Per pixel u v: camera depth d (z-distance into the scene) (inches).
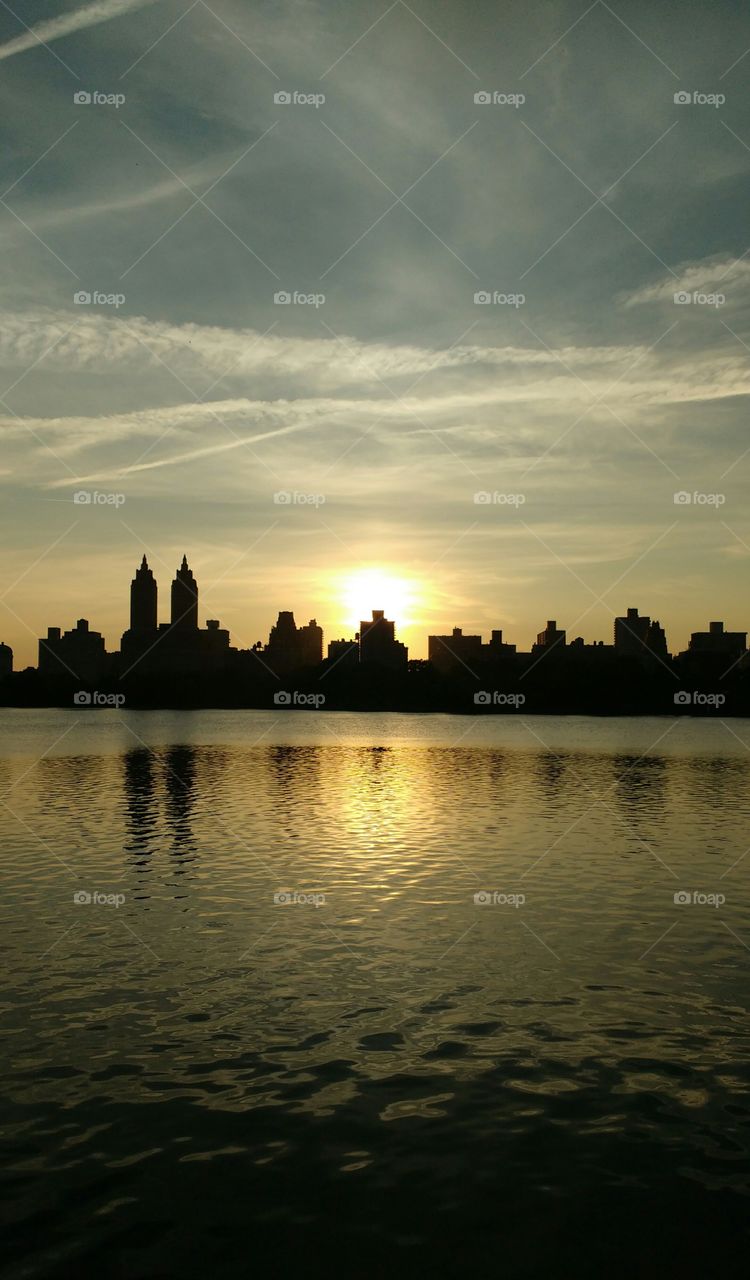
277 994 718.5
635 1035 634.8
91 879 1164.5
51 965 792.9
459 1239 406.3
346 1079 561.3
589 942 871.7
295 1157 470.3
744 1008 689.6
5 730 5733.3
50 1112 517.3
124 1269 386.0
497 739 4815.5
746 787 2321.6
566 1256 395.9
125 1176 453.4
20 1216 421.7
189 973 771.4
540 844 1437.0
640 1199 435.5
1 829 1594.5
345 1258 393.7
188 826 1630.2
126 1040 621.6
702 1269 388.5
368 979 756.6
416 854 1344.7
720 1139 490.0
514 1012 679.1
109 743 4387.3
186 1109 521.7
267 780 2546.8
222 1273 383.9
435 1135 493.4
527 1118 512.4
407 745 4320.9
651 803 1985.7
